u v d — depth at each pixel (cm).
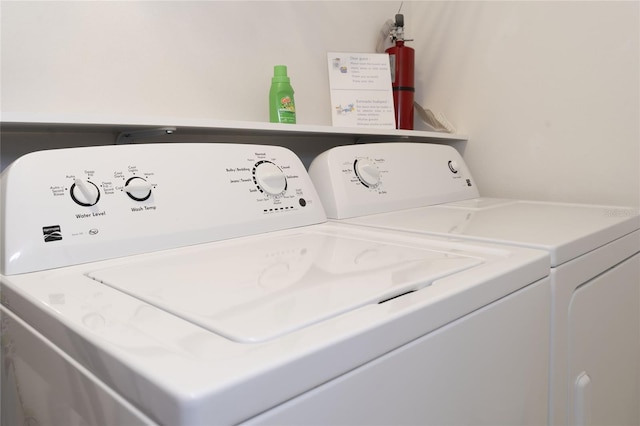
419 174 143
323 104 162
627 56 134
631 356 108
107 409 40
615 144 139
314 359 40
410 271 64
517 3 157
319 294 54
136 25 118
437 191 146
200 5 129
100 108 112
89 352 43
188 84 128
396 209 131
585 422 87
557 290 77
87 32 110
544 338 74
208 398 33
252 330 43
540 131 155
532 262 70
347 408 42
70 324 46
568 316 81
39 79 103
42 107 104
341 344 42
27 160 77
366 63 155
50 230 74
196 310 49
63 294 57
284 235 99
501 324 63
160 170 91
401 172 138
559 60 148
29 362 57
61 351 48
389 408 46
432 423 52
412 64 167
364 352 44
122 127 102
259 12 143
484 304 60
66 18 107
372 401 45
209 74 132
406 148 145
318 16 159
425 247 83
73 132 108
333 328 44
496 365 62
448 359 54
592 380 90
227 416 34
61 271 71
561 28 147
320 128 131
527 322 69
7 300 64
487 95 167
